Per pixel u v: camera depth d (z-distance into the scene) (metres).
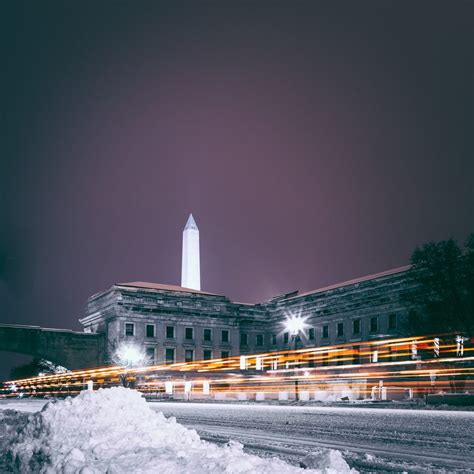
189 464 7.83
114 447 9.19
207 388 81.56
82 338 90.69
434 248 49.28
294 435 16.31
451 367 49.56
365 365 69.44
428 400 36.22
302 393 71.25
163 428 10.32
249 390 82.62
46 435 10.11
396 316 73.50
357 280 86.50
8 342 86.56
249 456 8.45
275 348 97.75
